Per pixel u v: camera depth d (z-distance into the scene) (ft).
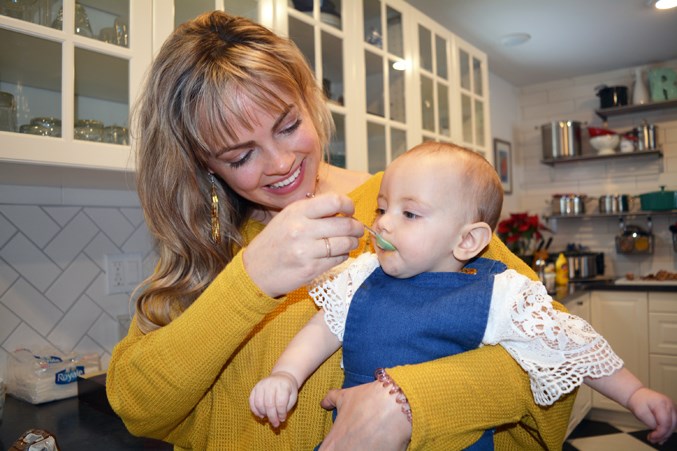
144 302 3.16
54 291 5.39
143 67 4.55
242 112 2.72
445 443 2.35
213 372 2.60
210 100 2.74
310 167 3.13
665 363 10.81
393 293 2.98
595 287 11.47
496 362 2.62
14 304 5.13
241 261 2.51
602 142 12.60
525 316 2.69
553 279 10.84
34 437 3.46
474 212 3.09
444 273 2.99
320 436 2.91
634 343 11.12
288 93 2.90
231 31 3.01
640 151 12.25
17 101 4.35
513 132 14.55
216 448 3.04
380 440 2.35
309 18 6.18
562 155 13.28
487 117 10.36
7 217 5.10
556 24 10.25
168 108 3.01
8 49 4.08
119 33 4.55
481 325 2.73
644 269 12.89
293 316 3.12
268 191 3.10
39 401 4.85
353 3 6.91
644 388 2.51
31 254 5.24
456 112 9.22
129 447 3.88
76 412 4.65
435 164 3.08
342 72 6.77
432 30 8.64
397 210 3.09
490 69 13.19
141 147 3.24
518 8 9.48
